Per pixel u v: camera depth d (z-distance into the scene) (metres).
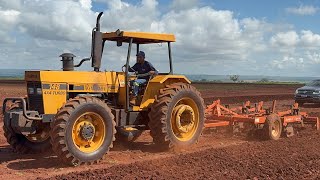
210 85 51.00
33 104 8.46
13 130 8.63
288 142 10.41
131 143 10.38
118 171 7.27
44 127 8.86
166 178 6.87
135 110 9.29
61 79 8.42
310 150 9.38
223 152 9.02
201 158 8.40
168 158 8.38
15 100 8.66
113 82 9.23
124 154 9.02
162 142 9.19
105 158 8.52
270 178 7.05
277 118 10.95
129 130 9.92
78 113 7.83
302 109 20.64
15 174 7.21
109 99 9.33
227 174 7.24
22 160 8.38
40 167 7.77
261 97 28.72
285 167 7.76
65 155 7.67
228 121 11.08
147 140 10.87
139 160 8.41
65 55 8.80
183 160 8.22
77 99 7.94
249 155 8.79
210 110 11.59
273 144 10.12
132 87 9.39
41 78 8.19
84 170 7.50
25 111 7.99
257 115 11.64
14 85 42.72
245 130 11.70
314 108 21.56
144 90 9.59
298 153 9.06
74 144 7.78
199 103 9.91
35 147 9.07
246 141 10.70
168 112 9.17
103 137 8.27
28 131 8.17
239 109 13.30
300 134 11.77
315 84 23.81
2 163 8.08
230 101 25.39
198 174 7.20
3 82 49.72
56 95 8.36
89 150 8.06
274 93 35.78
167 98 9.19
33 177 7.00
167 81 9.68
